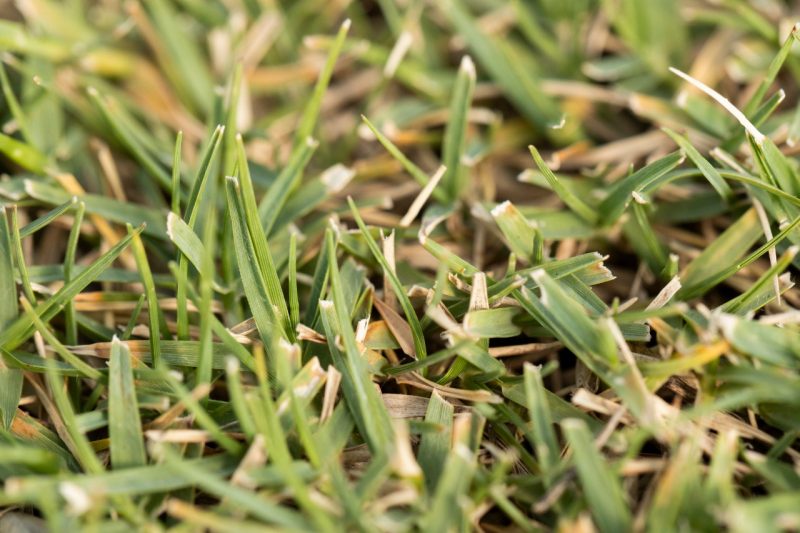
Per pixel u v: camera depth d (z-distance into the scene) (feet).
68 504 0.59
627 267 0.69
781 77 0.74
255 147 0.74
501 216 0.65
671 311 0.60
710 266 0.65
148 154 0.72
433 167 0.74
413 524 0.59
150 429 0.61
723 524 0.58
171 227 0.62
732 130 0.70
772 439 0.61
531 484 0.60
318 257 0.67
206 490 0.60
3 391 0.63
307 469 0.59
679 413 0.60
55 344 0.60
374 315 0.66
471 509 0.59
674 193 0.69
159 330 0.64
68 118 0.74
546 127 0.73
